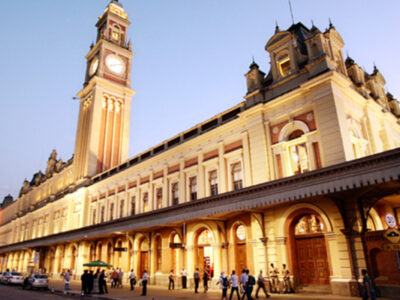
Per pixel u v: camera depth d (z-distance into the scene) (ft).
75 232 115.96
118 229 91.04
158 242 92.68
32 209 207.10
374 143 69.92
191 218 67.00
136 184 112.27
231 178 76.43
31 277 88.22
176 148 94.89
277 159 67.21
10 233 239.30
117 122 171.63
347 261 50.70
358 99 70.03
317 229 57.52
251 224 65.87
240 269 67.82
